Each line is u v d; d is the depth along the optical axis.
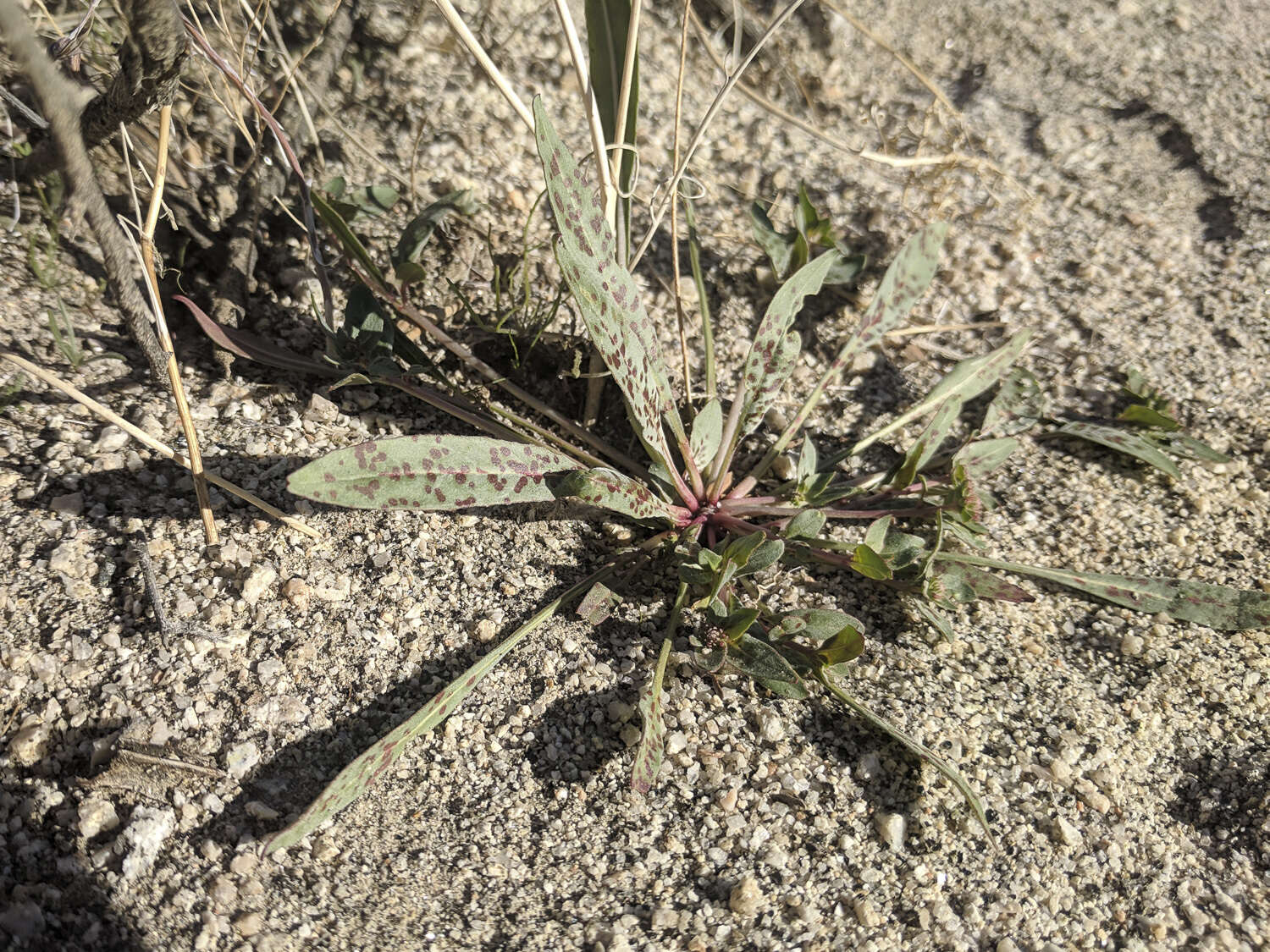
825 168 0.31
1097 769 0.19
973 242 0.30
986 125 0.33
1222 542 0.24
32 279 0.22
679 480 0.21
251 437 0.21
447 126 0.28
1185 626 0.22
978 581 0.21
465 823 0.17
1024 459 0.25
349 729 0.18
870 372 0.27
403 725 0.17
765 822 0.18
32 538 0.18
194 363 0.22
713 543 0.22
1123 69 0.34
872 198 0.30
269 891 0.16
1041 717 0.20
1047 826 0.18
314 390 0.22
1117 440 0.25
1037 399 0.24
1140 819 0.18
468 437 0.19
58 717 0.17
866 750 0.19
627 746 0.18
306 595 0.19
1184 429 0.26
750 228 0.28
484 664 0.18
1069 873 0.18
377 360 0.22
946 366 0.27
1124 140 0.33
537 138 0.18
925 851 0.17
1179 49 0.35
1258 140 0.32
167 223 0.23
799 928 0.16
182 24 0.17
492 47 0.29
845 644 0.18
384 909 0.16
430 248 0.25
